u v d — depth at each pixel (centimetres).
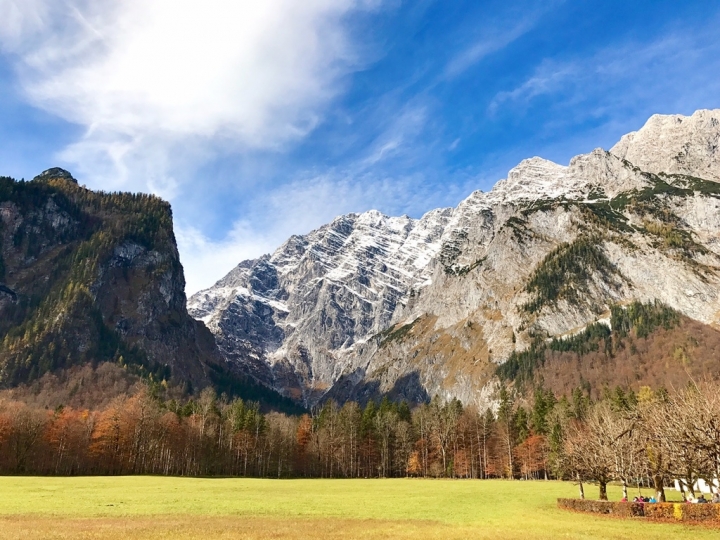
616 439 5434
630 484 9744
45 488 6850
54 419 11950
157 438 12106
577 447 5981
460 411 15988
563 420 12244
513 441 14375
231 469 13300
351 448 14675
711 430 4225
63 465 11362
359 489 8419
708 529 3594
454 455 14675
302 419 16162
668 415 4953
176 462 12375
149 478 9875
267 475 13875
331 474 14400
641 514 4391
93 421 12456
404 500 6244
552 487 9281
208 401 14625
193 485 8194
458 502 6009
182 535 3225
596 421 6334
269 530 3538
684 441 4459
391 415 15588
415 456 14762
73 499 5469
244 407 14800
